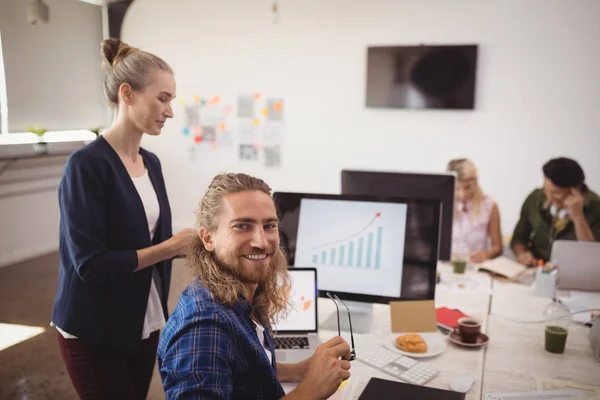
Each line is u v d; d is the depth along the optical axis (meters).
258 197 1.11
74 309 1.65
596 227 3.11
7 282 4.42
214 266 1.09
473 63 4.54
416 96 4.75
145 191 1.84
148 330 1.84
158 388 2.81
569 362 1.64
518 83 4.50
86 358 1.68
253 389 1.07
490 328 1.90
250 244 1.08
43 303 3.97
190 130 5.68
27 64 5.02
